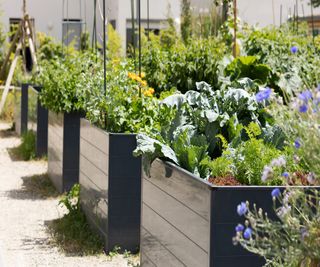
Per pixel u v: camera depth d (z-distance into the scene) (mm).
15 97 18234
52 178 11492
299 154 4547
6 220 9039
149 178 5969
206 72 10445
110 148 7367
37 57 18688
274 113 4438
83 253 7484
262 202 4719
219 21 14211
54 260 7254
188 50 10750
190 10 16672
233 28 12531
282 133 6035
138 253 7469
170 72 10562
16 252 7539
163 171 5594
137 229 7477
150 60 10664
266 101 6543
